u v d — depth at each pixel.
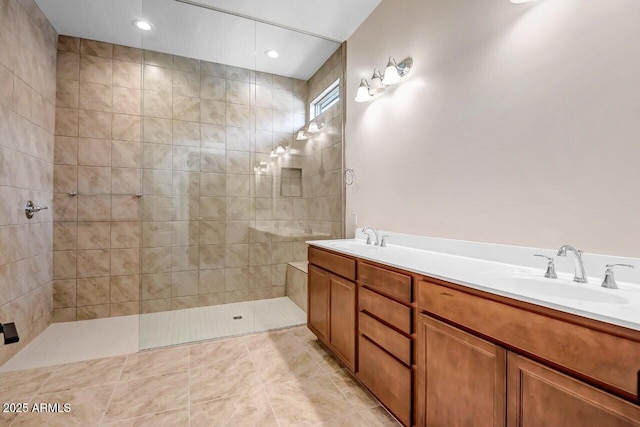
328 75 3.09
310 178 3.35
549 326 0.82
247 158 3.22
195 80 3.01
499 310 0.95
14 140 2.11
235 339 2.44
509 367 0.92
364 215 2.54
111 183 2.90
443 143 1.75
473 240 1.57
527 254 1.30
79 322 2.77
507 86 1.40
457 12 1.66
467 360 1.05
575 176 1.15
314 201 3.30
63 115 2.74
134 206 2.98
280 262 3.36
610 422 0.69
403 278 1.36
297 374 1.89
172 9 2.42
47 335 2.47
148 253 2.84
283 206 3.36
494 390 0.96
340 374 1.90
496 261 1.43
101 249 2.87
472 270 1.25
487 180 1.49
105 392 1.69
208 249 3.07
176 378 1.84
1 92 1.95
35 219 2.41
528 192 1.31
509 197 1.39
